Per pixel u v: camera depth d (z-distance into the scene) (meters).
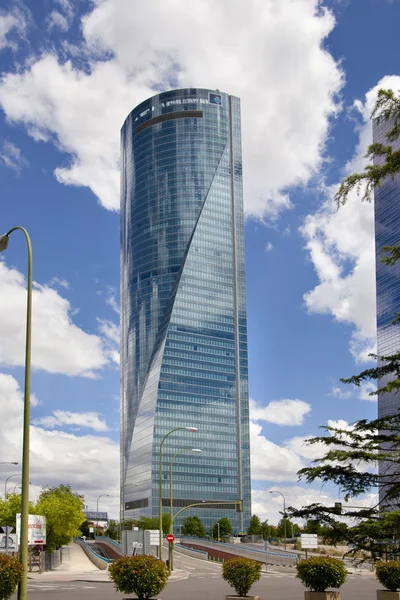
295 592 52.91
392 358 22.69
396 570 35.94
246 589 37.25
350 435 22.81
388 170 19.53
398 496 21.41
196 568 104.69
